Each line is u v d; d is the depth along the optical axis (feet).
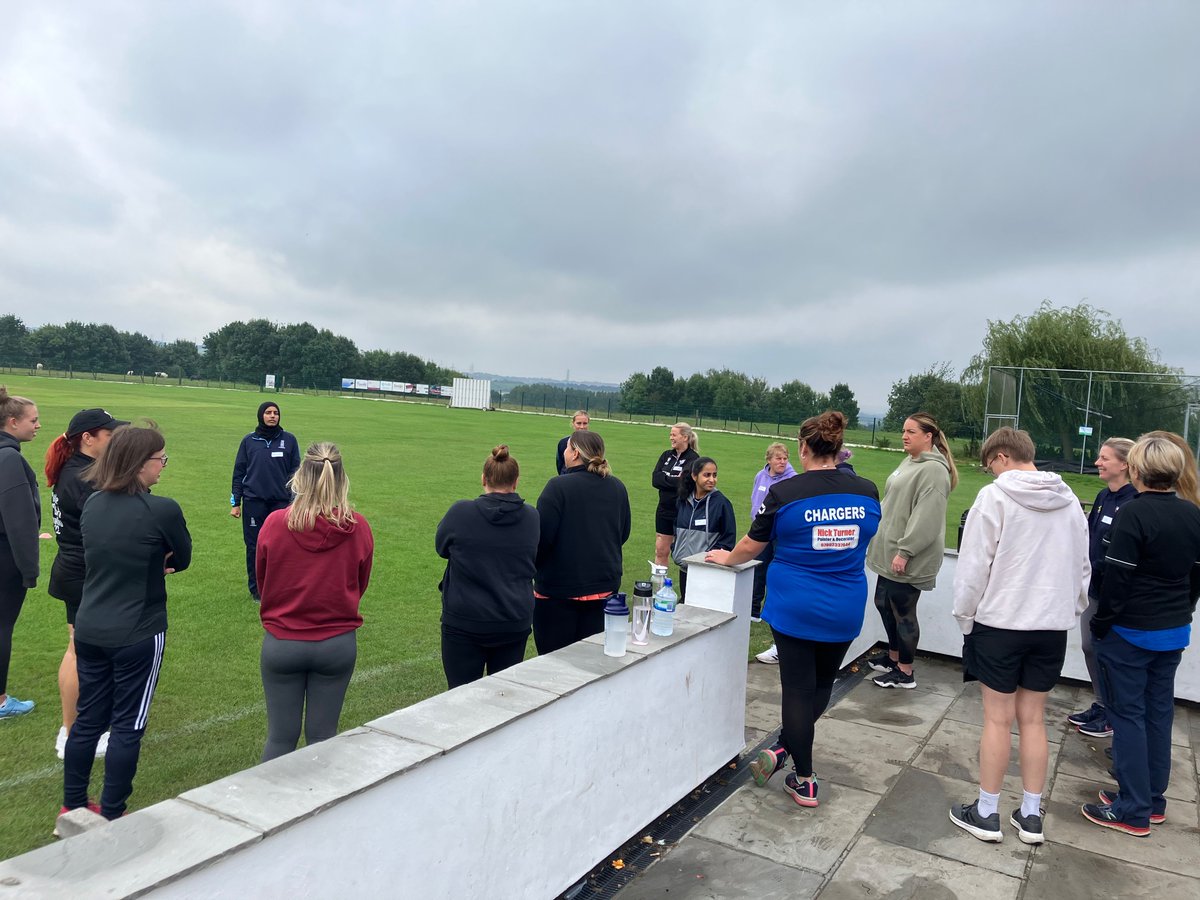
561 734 8.97
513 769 8.26
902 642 17.61
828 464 12.12
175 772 12.65
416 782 7.01
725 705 13.17
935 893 10.06
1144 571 11.50
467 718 7.95
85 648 10.53
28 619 20.15
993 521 11.10
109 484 10.37
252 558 22.34
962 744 14.87
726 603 13.24
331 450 10.78
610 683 9.81
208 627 20.03
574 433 14.55
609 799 10.10
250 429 78.38
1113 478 14.40
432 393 238.89
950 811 12.02
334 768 6.69
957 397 116.16
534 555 12.53
